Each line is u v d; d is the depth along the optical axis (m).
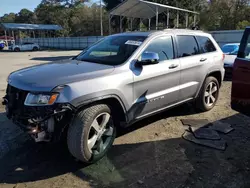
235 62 3.68
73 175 3.20
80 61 4.09
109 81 3.40
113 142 4.04
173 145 3.98
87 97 3.13
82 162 3.41
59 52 34.50
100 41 4.84
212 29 35.16
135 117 3.91
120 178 3.13
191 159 3.56
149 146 3.95
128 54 3.90
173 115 5.33
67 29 64.94
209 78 5.37
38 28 49.31
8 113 3.47
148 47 4.08
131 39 4.25
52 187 2.96
